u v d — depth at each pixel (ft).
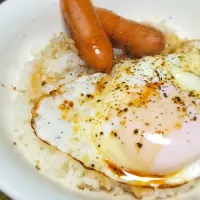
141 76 0.70
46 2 0.81
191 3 0.86
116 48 0.82
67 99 0.69
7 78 0.78
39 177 0.63
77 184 0.66
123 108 0.66
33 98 0.75
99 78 0.72
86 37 0.75
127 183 0.63
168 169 0.64
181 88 0.68
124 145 0.64
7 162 0.61
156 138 0.63
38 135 0.67
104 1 0.85
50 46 0.82
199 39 0.87
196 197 0.64
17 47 0.81
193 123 0.64
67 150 0.65
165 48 0.83
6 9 0.79
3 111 0.74
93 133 0.65
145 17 0.89
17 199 0.57
